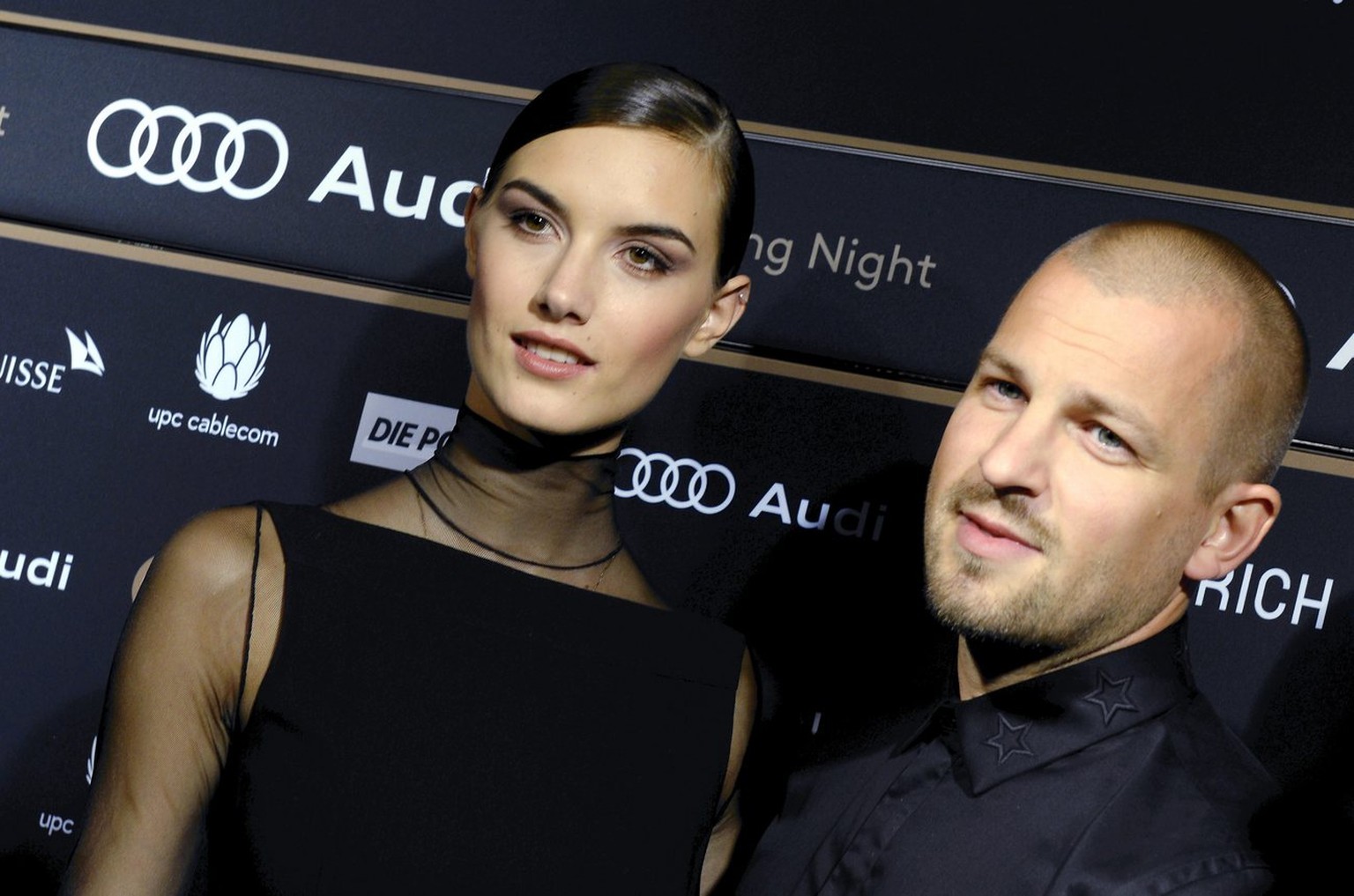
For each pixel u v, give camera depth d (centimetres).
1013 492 127
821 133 187
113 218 201
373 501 140
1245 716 170
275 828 126
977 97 183
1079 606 127
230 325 197
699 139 135
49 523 197
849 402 184
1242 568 172
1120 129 178
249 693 129
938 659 178
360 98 197
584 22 193
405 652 131
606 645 139
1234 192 174
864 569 182
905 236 183
